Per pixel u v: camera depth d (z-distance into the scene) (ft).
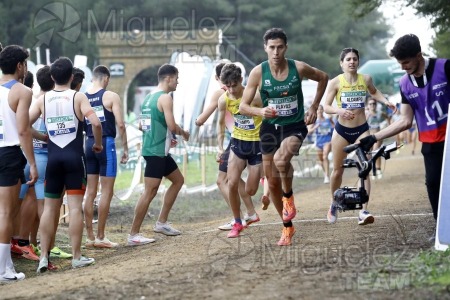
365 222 64.18
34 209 64.28
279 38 53.21
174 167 71.20
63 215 87.56
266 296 39.63
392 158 193.98
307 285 41.65
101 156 68.80
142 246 68.03
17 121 54.95
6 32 225.56
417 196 92.79
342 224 67.67
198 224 86.12
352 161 52.54
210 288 42.04
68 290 44.47
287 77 53.98
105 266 54.70
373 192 104.27
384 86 231.30
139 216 69.05
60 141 57.77
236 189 63.93
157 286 43.27
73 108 57.67
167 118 67.77
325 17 328.70
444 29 133.28
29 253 64.64
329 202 92.94
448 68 50.75
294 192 122.31
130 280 45.70
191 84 134.82
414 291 39.37
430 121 51.93
